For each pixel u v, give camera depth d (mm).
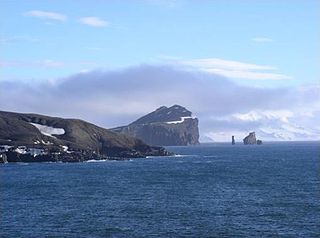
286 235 62562
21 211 79250
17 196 98062
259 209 80875
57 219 72375
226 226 67562
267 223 69438
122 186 117062
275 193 102312
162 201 90562
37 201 90750
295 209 80688
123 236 62062
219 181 129375
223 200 91812
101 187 114750
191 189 110312
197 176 145625
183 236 62062
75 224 68938
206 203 87812
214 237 61656
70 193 102875
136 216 74688
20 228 66750
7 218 73250
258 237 61500
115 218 73062
